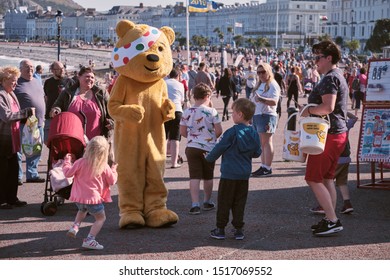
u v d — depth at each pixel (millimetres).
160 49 9391
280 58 100375
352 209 10039
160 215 9250
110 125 10672
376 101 11047
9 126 10570
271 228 9203
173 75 14391
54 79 13562
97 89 10742
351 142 19078
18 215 10172
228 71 26547
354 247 8266
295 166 14656
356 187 12031
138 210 9328
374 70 11031
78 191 8234
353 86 30781
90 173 8195
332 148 8750
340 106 8820
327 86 8688
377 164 13984
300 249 8188
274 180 12852
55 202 10203
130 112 9094
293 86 29797
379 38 104250
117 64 9375
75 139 10156
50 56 179750
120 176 9344
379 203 10789
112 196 11508
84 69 10625
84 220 9781
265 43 175500
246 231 9047
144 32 9391
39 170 14594
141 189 9391
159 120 9516
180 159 15109
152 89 9477
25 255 8000
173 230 9148
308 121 8625
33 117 11344
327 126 8641
